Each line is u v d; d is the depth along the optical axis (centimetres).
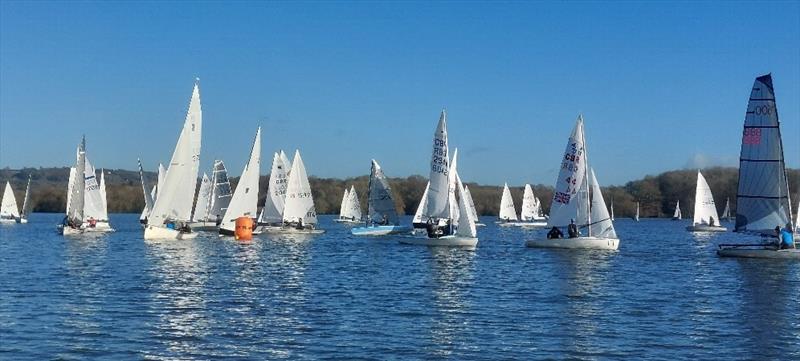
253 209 6706
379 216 7462
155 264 3850
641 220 17862
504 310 2384
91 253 4634
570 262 4300
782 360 1736
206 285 2959
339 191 15500
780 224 4522
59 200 16138
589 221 5316
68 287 2836
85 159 7156
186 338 1906
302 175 7250
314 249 5312
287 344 1850
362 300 2589
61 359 1683
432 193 5819
